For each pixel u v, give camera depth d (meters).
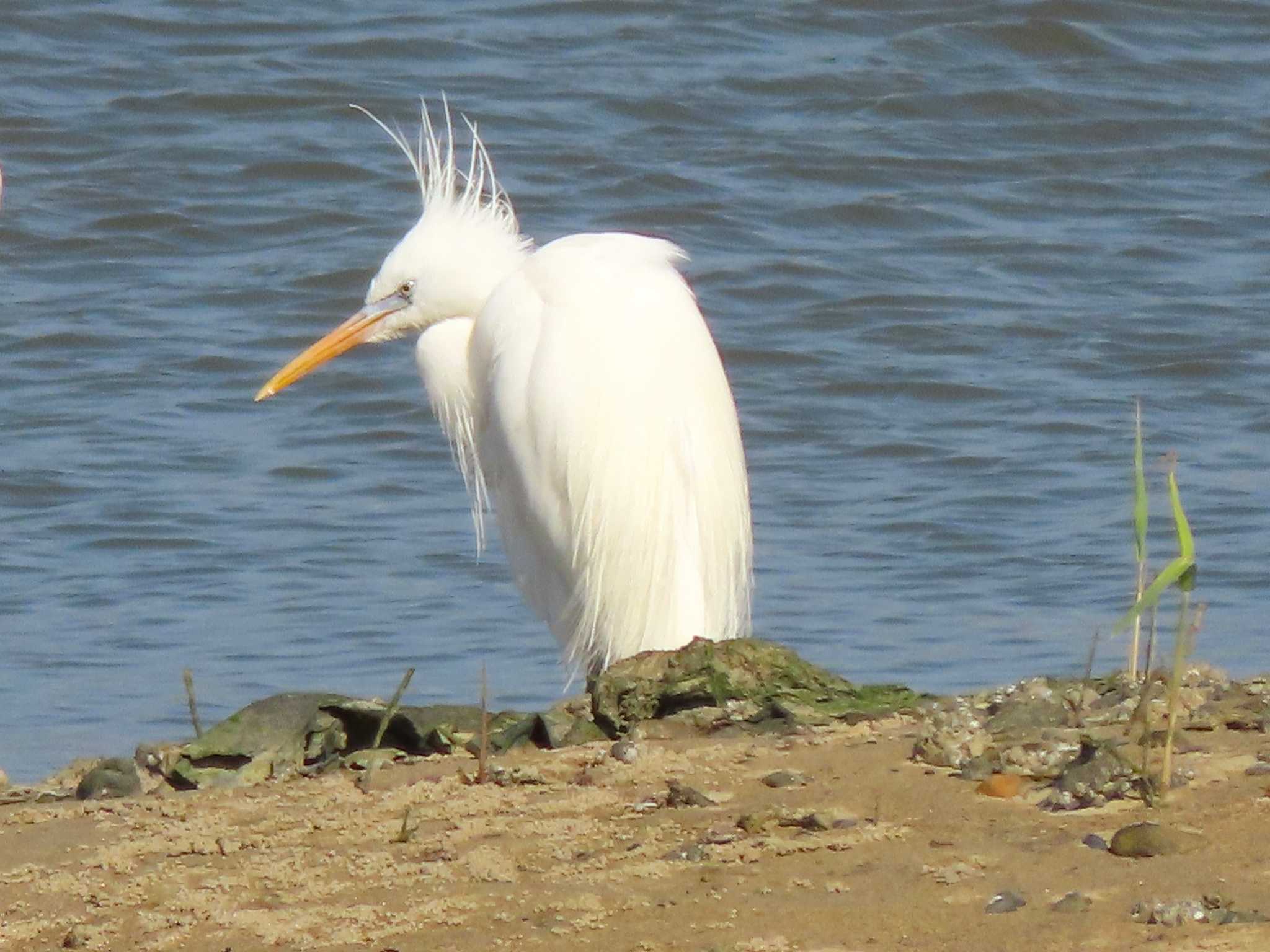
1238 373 20.69
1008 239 24.50
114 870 6.65
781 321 22.09
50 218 24.42
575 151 25.72
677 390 10.04
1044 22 30.00
